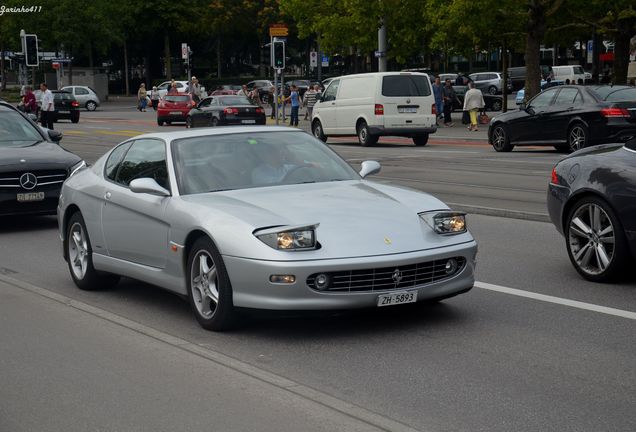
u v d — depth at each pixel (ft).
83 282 28.37
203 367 19.71
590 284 27.20
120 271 26.50
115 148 28.37
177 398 17.65
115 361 20.33
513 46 124.26
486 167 66.08
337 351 20.74
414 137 94.94
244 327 23.02
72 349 21.45
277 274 20.72
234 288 21.54
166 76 297.53
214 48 328.49
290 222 21.54
